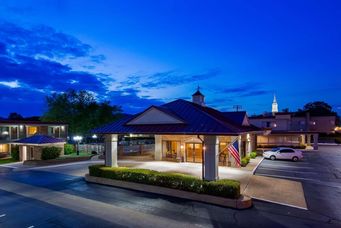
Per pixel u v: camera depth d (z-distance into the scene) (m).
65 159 29.23
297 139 45.34
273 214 11.64
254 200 13.59
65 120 47.88
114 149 19.47
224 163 24.27
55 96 49.19
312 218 11.19
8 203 13.47
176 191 14.38
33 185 17.73
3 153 35.06
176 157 27.38
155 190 15.17
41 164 27.12
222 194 13.02
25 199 14.21
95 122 48.69
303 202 13.30
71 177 20.47
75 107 48.81
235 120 28.36
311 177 19.92
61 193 15.48
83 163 28.81
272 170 22.97
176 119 18.59
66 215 11.59
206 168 14.86
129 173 16.66
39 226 10.39
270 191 15.28
